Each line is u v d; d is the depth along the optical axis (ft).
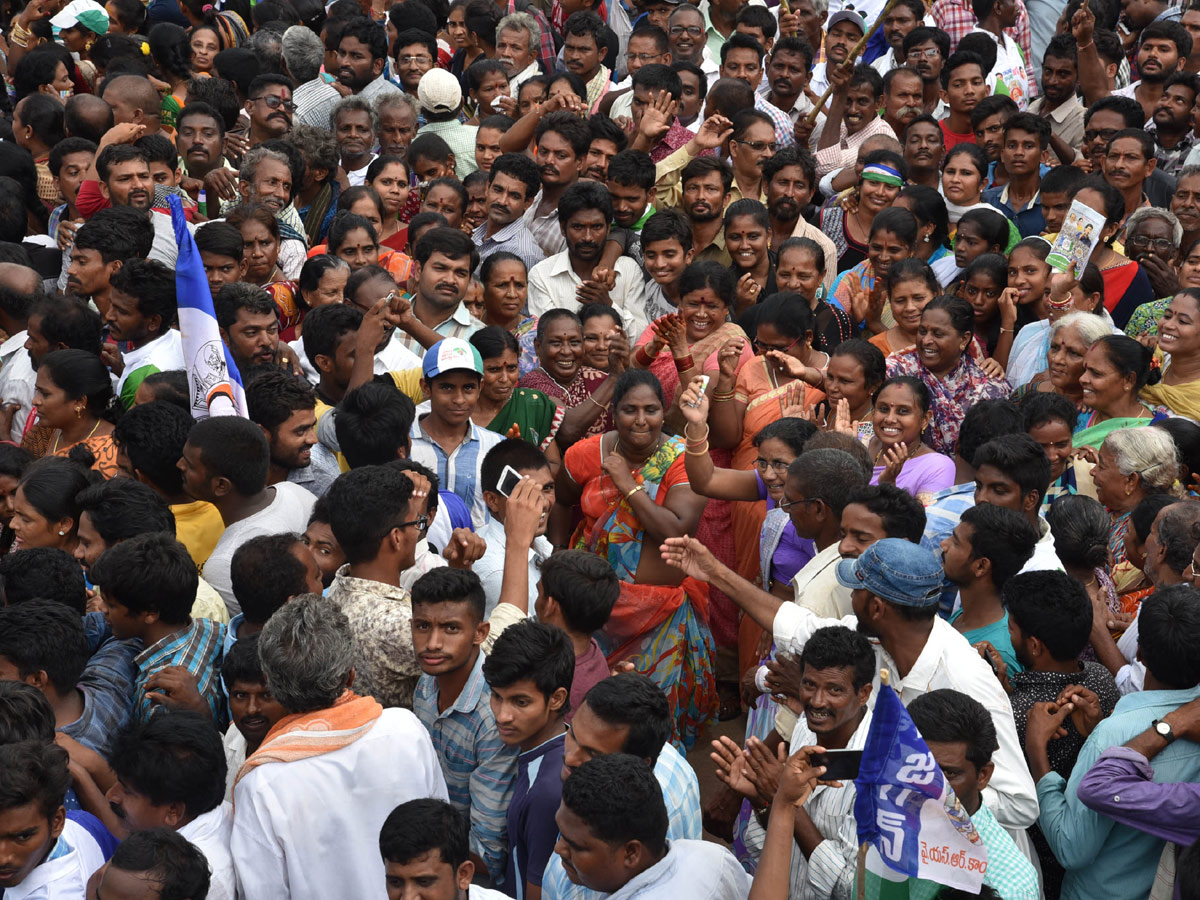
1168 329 20.17
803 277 22.88
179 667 12.69
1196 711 12.19
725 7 38.65
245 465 15.29
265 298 19.84
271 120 30.50
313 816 11.17
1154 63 32.60
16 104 32.42
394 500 13.52
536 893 11.73
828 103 34.78
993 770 11.66
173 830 10.19
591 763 10.32
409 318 20.70
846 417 18.51
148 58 34.45
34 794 10.08
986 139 29.96
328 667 11.32
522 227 26.53
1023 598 13.52
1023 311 22.95
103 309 21.38
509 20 34.91
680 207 27.55
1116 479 17.31
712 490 17.69
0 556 16.88
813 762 10.89
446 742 13.05
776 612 14.48
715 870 10.70
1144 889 12.28
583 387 21.88
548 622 13.91
